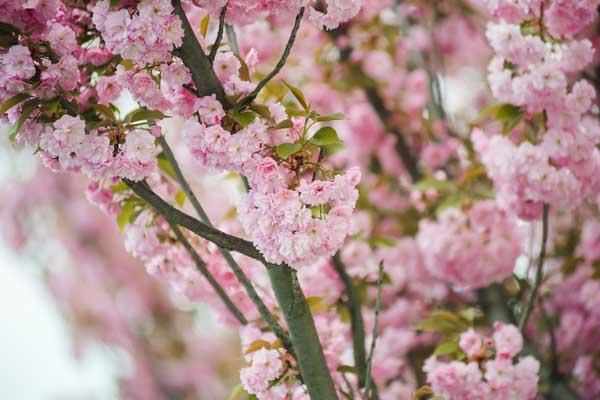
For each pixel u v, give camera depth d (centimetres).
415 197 361
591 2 275
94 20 236
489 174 296
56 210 827
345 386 280
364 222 357
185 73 241
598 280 348
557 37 281
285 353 255
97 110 244
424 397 328
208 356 838
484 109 288
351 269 316
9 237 820
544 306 355
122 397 828
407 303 366
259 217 236
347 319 293
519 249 327
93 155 237
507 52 278
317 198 235
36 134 239
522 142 290
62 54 240
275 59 371
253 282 277
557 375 328
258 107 240
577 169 284
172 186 280
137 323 842
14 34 240
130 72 243
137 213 273
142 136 238
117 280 833
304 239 234
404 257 365
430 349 363
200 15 269
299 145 237
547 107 281
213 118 238
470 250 326
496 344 281
